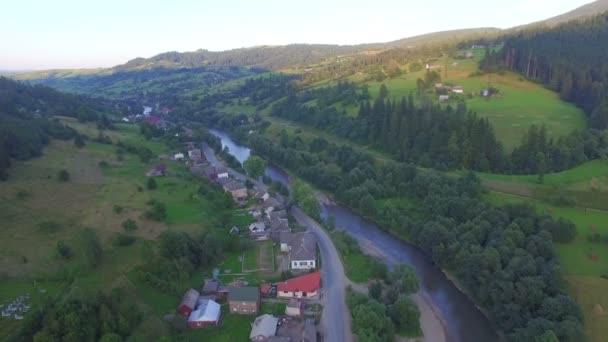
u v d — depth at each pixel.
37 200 111.44
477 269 95.94
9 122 156.00
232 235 116.81
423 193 136.75
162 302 86.19
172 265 95.31
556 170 137.62
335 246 120.12
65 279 84.12
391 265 111.94
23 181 119.81
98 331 68.50
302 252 107.50
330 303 92.88
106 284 84.06
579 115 182.38
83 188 126.94
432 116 175.25
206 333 81.31
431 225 116.31
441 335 85.44
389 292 92.69
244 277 102.38
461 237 106.81
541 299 83.00
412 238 122.50
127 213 114.75
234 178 175.75
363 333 76.00
